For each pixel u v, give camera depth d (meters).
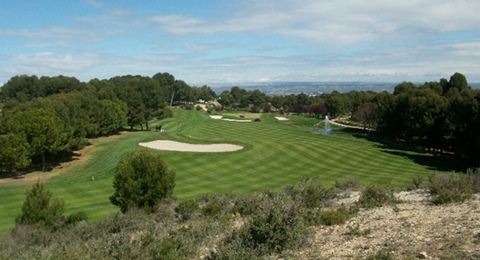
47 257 10.46
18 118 44.06
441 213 13.23
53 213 20.08
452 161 51.56
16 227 17.97
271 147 49.66
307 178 22.47
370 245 9.77
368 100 103.06
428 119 57.25
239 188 34.00
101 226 17.30
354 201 18.75
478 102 49.53
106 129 67.19
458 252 8.34
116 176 23.67
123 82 106.06
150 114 85.06
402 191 22.50
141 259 10.03
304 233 10.40
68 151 52.25
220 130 83.88
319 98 154.50
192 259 10.28
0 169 44.25
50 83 102.69
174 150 48.22
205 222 14.21
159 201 22.80
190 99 177.25
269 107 156.25
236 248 9.45
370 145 64.56
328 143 58.41
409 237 10.12
